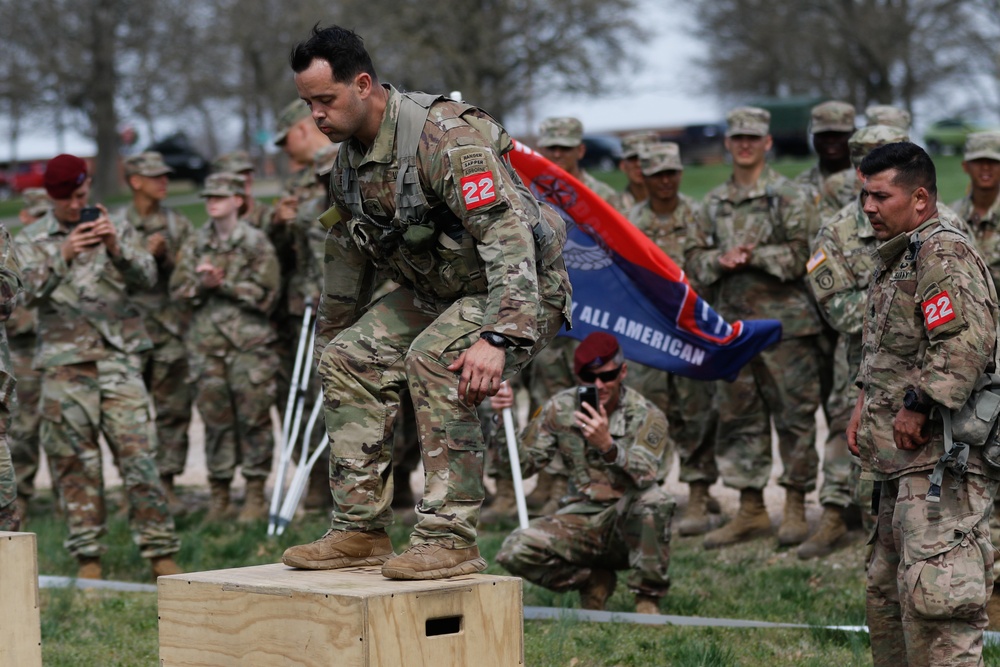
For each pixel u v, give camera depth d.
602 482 10.81
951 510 7.41
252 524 15.53
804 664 9.25
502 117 55.53
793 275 13.39
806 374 13.47
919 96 71.81
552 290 6.71
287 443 15.25
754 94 79.94
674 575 12.41
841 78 74.25
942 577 7.31
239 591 6.55
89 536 13.04
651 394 14.65
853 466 12.05
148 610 11.65
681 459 14.70
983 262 7.56
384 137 6.45
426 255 6.63
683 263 14.55
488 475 15.43
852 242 10.57
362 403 6.90
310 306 15.55
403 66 53.00
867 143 11.30
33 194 19.81
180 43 62.12
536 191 12.72
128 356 13.02
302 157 16.66
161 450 16.94
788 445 13.56
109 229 12.56
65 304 12.78
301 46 6.39
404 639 6.11
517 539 10.72
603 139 67.00
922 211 7.70
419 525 6.54
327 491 16.67
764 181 13.64
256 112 69.88
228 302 16.11
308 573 6.78
